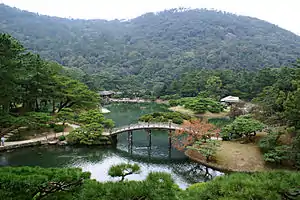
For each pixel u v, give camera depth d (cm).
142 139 3272
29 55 2667
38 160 2347
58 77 3681
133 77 9319
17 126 2294
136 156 2605
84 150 2700
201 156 2452
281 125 2430
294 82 2162
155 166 2316
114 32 19625
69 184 708
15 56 2030
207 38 15725
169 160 2494
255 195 516
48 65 3688
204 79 7069
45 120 2525
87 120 3231
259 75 5944
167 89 7806
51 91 3466
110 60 12038
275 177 575
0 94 1850
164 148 2895
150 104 7019
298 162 1906
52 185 677
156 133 3616
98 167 2238
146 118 4134
